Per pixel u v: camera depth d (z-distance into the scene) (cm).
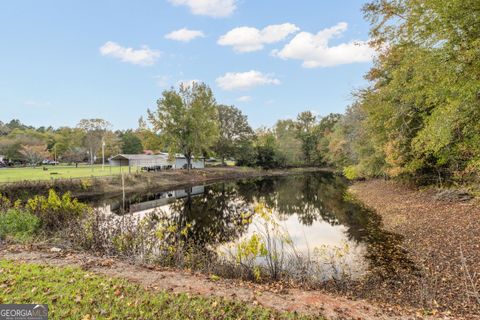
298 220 1496
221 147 5797
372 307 506
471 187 1366
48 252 710
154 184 3297
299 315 432
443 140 844
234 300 467
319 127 7550
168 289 493
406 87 1035
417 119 1448
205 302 448
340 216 1563
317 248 938
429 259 802
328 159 5525
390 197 1875
